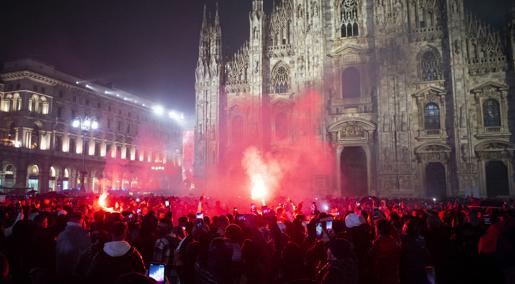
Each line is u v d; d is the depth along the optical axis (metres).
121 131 110.31
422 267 10.96
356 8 71.06
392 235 11.73
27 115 85.00
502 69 62.12
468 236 14.70
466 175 60.84
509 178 59.81
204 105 76.12
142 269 8.39
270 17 76.69
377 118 67.00
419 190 63.47
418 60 66.62
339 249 9.25
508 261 11.36
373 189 66.06
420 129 64.94
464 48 63.44
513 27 61.38
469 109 62.31
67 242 11.02
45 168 86.69
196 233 11.95
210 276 9.24
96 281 8.09
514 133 60.34
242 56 77.00
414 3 67.56
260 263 10.00
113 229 10.24
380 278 10.48
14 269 10.88
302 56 71.31
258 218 17.06
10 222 16.91
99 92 103.19
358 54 69.75
